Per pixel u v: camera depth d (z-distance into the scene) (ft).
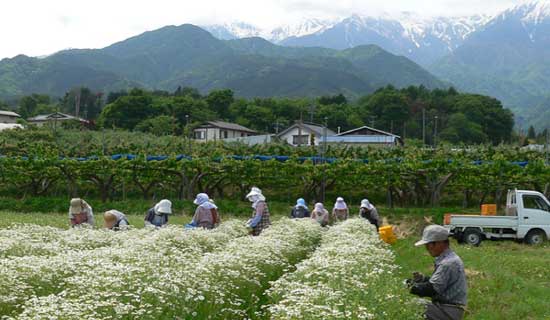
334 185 144.15
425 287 31.27
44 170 135.95
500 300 47.14
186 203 130.62
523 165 136.98
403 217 125.18
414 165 134.21
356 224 71.87
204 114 348.59
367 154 149.89
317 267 34.68
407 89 441.68
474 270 59.77
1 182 141.08
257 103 406.41
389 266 41.24
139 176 138.72
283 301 26.43
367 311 26.04
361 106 402.72
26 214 108.88
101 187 139.54
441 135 346.13
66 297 29.19
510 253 83.15
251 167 138.10
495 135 366.43
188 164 136.77
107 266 30.07
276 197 146.61
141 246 43.83
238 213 129.59
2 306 28.50
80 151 150.71
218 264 35.06
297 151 152.05
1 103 437.99
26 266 31.81
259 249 43.37
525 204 98.17
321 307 24.53
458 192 150.71
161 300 26.71
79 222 60.39
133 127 323.16
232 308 33.09
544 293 50.39
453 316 30.55
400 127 376.07
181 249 47.01
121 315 24.94
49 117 338.13
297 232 62.44
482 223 96.89
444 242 31.65
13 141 172.04
